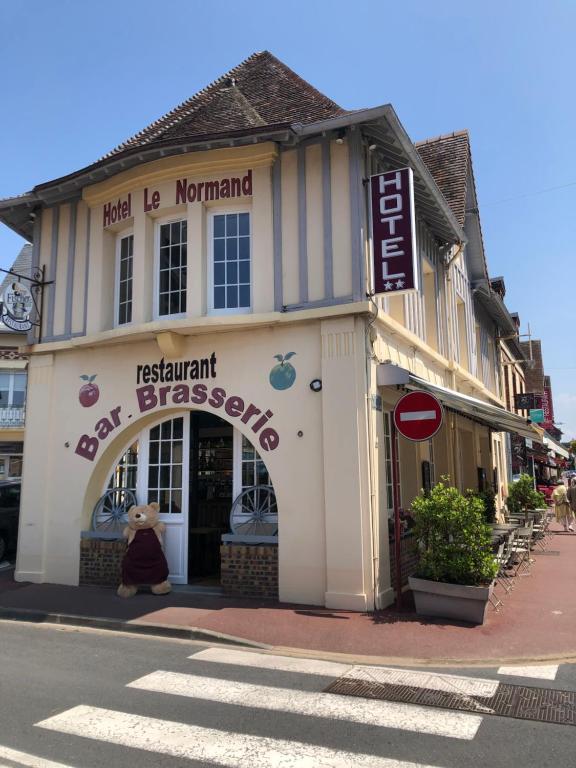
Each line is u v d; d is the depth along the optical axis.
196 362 9.56
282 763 3.90
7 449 23.02
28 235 12.51
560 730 4.41
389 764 3.88
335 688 5.35
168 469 10.08
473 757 3.98
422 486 11.72
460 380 15.64
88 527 10.25
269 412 8.95
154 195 9.95
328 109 10.71
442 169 15.89
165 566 9.23
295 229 9.17
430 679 5.57
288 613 7.86
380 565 8.30
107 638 7.23
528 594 8.92
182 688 5.38
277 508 8.92
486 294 18.66
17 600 9.00
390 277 8.55
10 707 4.93
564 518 18.52
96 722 4.61
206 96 12.47
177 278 9.92
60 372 10.82
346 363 8.51
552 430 44.75
